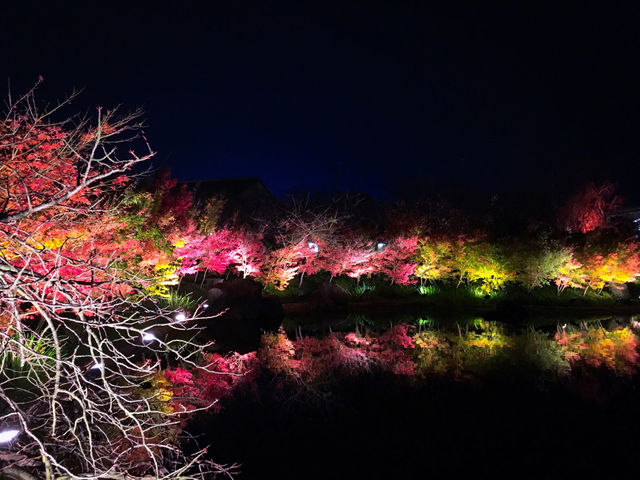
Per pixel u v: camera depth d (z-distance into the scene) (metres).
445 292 25.36
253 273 23.38
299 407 8.44
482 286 25.33
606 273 24.44
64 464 4.83
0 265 3.26
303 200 39.31
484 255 24.69
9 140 4.96
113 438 6.01
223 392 9.32
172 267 17.69
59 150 5.79
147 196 13.59
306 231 25.06
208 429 7.30
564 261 24.25
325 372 11.07
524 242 24.72
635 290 27.31
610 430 7.33
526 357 12.49
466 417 7.94
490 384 9.88
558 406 8.45
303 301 22.94
